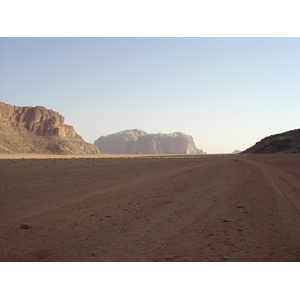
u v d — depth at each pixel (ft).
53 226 31.48
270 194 49.14
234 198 45.75
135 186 60.95
